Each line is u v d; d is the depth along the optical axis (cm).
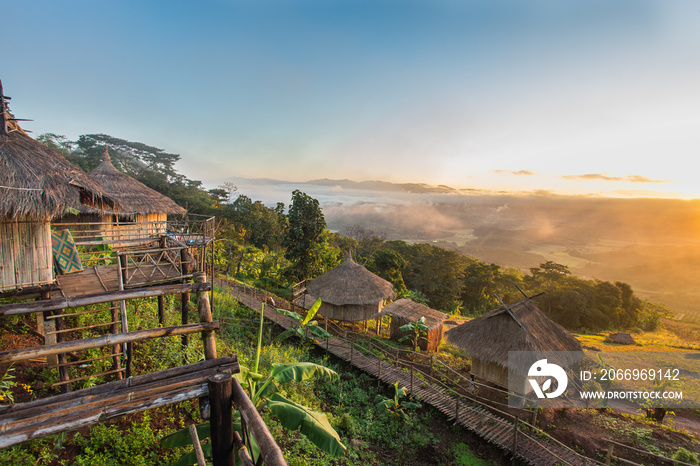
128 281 866
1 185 636
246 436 347
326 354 1492
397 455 934
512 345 1215
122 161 7494
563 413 1203
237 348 1212
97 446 585
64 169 754
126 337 372
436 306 4544
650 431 1111
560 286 4831
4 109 734
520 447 961
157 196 1803
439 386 1312
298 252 2395
